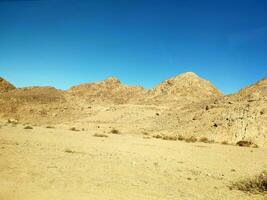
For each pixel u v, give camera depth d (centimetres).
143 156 2144
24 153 1898
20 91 11606
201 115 5388
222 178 1520
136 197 1094
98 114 8556
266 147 3722
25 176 1304
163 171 1616
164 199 1087
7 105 9644
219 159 2252
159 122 6122
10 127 4116
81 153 2072
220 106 5475
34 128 4225
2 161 1582
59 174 1380
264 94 5353
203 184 1365
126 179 1370
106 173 1469
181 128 5116
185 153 2500
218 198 1128
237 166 1945
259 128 4266
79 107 10538
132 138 3709
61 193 1086
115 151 2327
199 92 10800
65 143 2658
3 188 1100
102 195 1095
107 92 13812
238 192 1230
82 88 14088
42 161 1664
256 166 1967
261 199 1119
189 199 1099
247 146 3703
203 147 3105
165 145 3062
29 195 1041
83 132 4275
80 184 1228
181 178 1468
